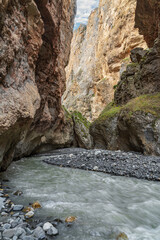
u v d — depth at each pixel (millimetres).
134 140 12906
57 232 2748
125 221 3398
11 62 5473
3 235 2490
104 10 49312
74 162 9938
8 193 4555
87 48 62719
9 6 5289
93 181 6426
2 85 5070
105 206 4078
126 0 35719
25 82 7047
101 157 10250
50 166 9438
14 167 8664
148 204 4355
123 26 35594
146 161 8727
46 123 15141
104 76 43469
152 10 16609
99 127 17594
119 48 36656
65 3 17906
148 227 3234
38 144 16391
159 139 10477
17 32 5984
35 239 2480
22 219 3074
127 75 19203
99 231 2900
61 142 22656
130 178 6953
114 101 21109
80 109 49938
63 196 4641
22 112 5699
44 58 11914
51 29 11469
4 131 4773
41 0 9250
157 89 14195
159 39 14484
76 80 59844
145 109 11984
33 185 5574
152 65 14859
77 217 3395
